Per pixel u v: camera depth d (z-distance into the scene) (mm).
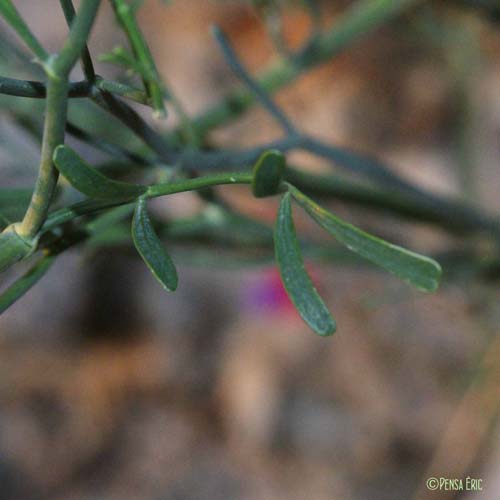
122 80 221
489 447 507
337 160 265
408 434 587
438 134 657
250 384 626
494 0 331
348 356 614
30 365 654
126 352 659
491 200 560
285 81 307
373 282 600
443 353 593
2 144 260
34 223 170
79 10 156
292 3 314
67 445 625
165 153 211
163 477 610
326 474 587
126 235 236
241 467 604
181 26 757
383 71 694
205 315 660
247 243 281
